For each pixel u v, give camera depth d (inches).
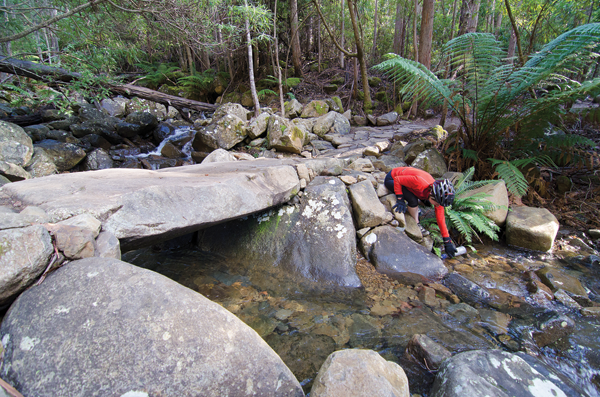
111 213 77.1
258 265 134.9
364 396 52.7
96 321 53.6
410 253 136.6
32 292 57.6
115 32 216.5
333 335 91.6
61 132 254.1
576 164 198.2
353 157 199.0
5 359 51.1
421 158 191.0
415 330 94.0
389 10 577.3
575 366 79.7
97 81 219.1
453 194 125.2
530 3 285.1
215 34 298.0
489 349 80.5
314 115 339.3
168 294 58.7
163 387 49.2
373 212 148.2
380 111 391.9
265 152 230.5
